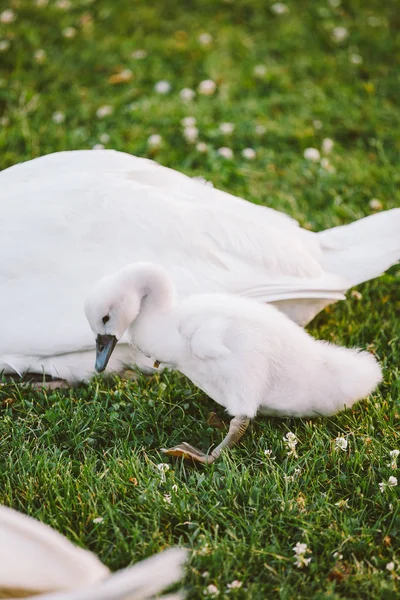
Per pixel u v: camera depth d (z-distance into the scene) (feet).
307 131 26.25
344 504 13.97
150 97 27.63
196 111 26.66
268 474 14.57
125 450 15.25
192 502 14.15
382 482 14.33
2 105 27.25
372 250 17.92
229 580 12.65
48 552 10.36
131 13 31.83
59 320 16.03
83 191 16.79
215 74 28.84
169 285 15.10
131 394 16.71
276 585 12.67
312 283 17.12
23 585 10.11
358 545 13.26
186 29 31.58
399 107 28.17
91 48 29.71
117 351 16.83
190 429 16.06
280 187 24.13
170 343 14.84
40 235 16.26
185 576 12.55
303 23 31.86
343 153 25.77
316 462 14.97
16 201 16.79
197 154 24.97
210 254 16.61
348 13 32.81
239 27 31.71
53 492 14.28
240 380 14.33
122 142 25.46
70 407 16.34
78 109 26.96
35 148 24.80
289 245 17.20
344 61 29.99
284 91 28.48
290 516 13.66
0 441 15.55
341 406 15.49
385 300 20.12
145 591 9.80
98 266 16.17
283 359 14.64
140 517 13.78
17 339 16.06
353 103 27.89
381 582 12.44
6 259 16.10
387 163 25.04
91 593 9.57
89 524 13.74
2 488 14.48
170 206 16.79
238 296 15.76
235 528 13.57
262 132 26.05
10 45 29.37
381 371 16.03
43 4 31.42
